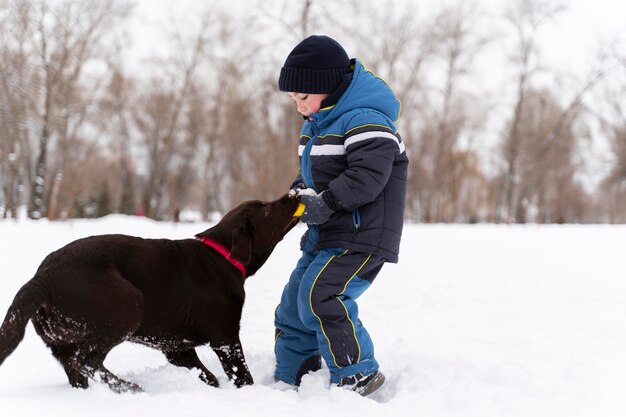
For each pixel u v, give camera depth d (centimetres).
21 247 1260
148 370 463
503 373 474
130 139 5156
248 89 4159
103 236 428
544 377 473
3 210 3481
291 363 491
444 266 1141
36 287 390
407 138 4822
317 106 469
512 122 4297
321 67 451
